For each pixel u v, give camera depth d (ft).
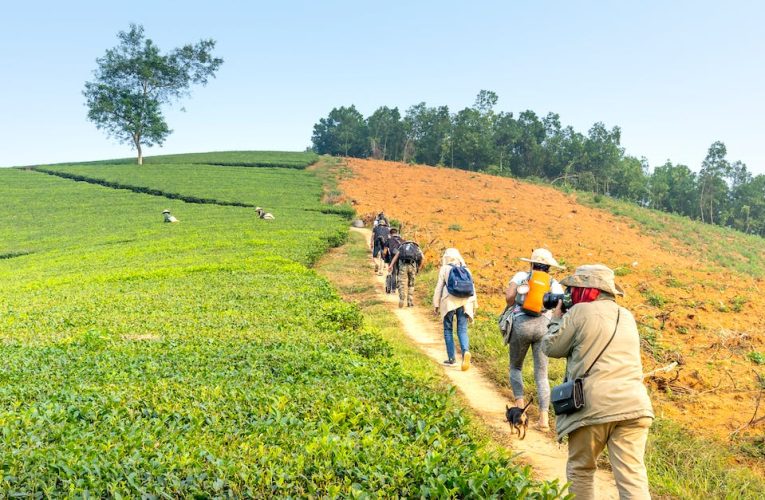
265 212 122.52
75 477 13.93
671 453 22.02
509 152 400.67
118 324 38.55
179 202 159.02
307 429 18.04
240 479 13.99
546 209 157.28
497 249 87.35
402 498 13.78
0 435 16.92
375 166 241.35
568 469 15.96
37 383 24.44
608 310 15.79
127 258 83.41
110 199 168.76
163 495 13.30
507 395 28.60
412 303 51.01
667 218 191.52
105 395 21.71
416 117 428.56
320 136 472.44
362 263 76.79
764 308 50.14
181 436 17.12
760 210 391.04
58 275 73.36
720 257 139.54
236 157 269.64
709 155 370.12
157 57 247.29
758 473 21.74
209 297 48.21
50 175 224.12
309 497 13.47
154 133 247.70
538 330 24.00
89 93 242.58
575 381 15.46
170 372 25.62
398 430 18.56
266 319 39.27
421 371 29.94
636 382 15.20
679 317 46.11
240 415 19.27
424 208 144.87
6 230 132.87
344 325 39.83
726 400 29.81
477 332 39.81
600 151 363.15
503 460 16.51
